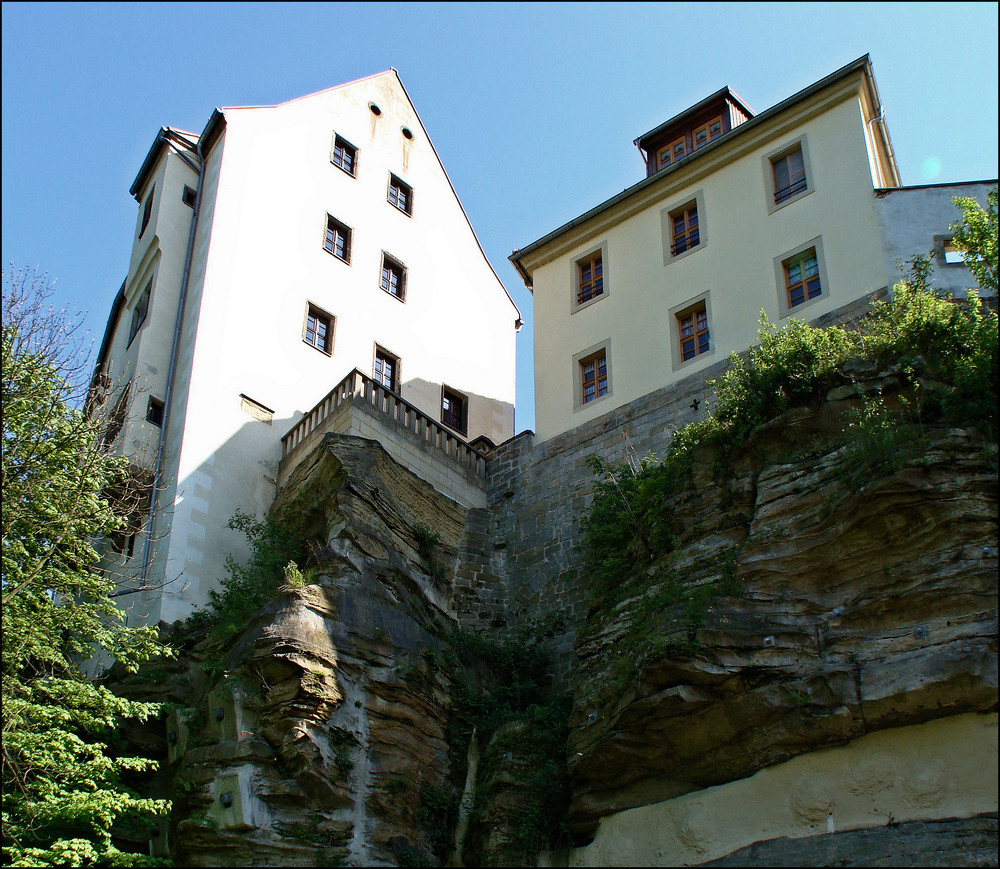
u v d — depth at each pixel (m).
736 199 26.45
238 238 28.62
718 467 20.39
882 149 26.80
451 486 26.23
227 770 17.58
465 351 33.78
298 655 18.20
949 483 16.59
